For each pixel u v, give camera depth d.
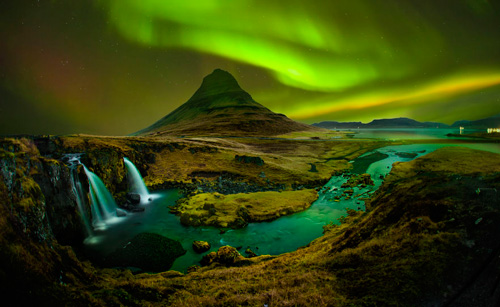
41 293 11.42
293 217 36.84
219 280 16.72
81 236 29.55
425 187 20.39
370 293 11.21
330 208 40.41
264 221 35.28
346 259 15.23
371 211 23.94
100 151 47.72
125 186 50.06
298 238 29.58
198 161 73.44
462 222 14.39
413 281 11.30
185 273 21.52
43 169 26.41
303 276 14.01
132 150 61.81
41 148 47.41
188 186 56.09
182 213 38.72
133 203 45.28
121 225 34.94
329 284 12.77
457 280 10.73
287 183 58.31
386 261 13.57
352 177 63.00
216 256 23.62
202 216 36.34
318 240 26.59
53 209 25.78
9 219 13.79
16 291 10.67
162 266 23.34
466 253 12.07
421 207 17.38
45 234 16.61
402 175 61.88
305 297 11.56
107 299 12.55
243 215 36.31
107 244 28.27
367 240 17.31
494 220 13.43
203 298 12.95
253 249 26.89
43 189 25.28
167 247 27.38
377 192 47.44
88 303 11.86
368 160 90.25
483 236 12.70
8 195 15.36
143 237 30.17
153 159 68.44
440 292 10.36
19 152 25.41
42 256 14.12
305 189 52.28
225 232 31.72
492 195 15.82
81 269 16.83
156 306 12.74
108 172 46.12
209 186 56.44
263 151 109.38
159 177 61.72
